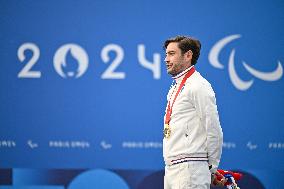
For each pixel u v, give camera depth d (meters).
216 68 14.27
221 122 14.27
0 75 14.41
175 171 8.69
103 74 14.40
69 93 14.41
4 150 14.44
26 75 14.44
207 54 14.28
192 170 8.54
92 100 14.38
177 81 9.12
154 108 14.34
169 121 8.97
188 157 8.58
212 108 8.52
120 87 14.40
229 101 14.27
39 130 14.40
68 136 14.38
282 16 14.20
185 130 8.68
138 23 14.38
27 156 14.40
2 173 14.42
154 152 14.34
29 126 14.41
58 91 14.42
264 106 14.23
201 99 8.55
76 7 14.41
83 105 14.40
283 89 14.20
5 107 14.42
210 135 8.48
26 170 14.41
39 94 14.42
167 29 14.34
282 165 14.20
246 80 14.27
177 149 8.69
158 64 14.34
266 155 14.23
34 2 14.45
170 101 9.09
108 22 14.40
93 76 14.40
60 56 14.44
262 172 14.23
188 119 8.68
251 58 14.26
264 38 14.24
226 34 14.27
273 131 14.22
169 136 8.87
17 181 14.42
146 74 14.38
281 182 14.23
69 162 14.38
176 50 8.98
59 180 14.40
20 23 14.45
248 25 14.26
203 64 14.30
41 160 14.40
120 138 14.34
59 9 14.44
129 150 14.34
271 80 14.23
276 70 14.22
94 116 14.38
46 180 14.38
